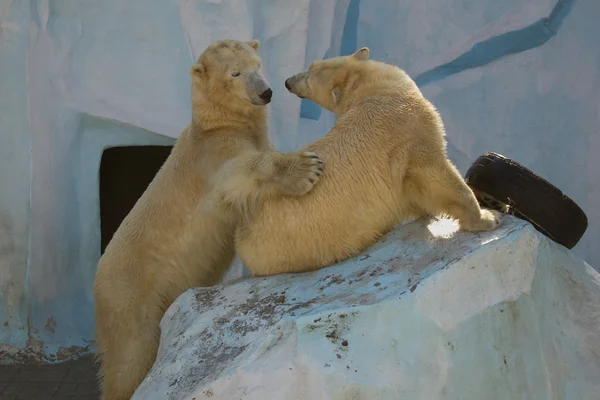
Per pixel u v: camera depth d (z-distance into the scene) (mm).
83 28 5801
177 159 4180
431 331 2520
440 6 6812
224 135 4121
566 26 6867
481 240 2814
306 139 6586
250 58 4184
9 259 5816
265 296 2979
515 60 6930
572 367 2752
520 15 6773
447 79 6980
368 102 3252
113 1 5809
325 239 3096
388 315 2514
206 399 2459
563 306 2850
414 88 3307
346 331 2492
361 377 2393
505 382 2602
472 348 2566
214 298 3162
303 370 2404
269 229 3148
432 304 2553
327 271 3043
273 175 3139
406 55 6926
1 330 5859
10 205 5734
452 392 2500
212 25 5926
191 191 4078
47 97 5723
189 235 4062
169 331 3178
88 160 6070
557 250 2967
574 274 2945
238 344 2670
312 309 2666
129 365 4004
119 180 7582
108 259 4121
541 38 6902
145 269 4039
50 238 5828
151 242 4059
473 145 7023
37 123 5680
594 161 6895
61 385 5426
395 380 2424
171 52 5930
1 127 5641
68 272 5996
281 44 6188
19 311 5883
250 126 4254
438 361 2500
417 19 6852
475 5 6809
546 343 2725
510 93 6957
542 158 6996
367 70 3471
